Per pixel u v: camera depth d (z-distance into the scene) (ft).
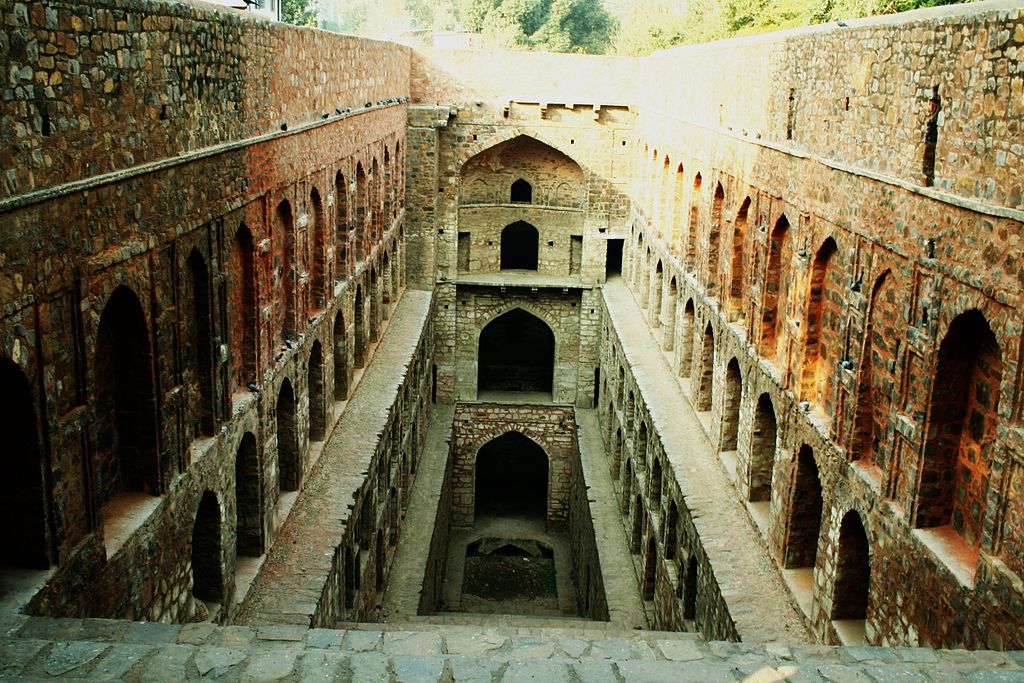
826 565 42.70
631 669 24.86
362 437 62.80
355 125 68.28
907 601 35.19
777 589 47.57
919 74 35.40
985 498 32.53
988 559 29.71
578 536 95.50
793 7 96.07
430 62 104.01
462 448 110.52
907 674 24.68
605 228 107.65
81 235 28.40
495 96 105.09
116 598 30.99
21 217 25.31
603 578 72.43
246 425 43.60
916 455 34.96
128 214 31.24
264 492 46.44
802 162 47.21
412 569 73.15
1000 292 29.84
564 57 104.68
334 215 61.93
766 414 53.36
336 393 67.46
